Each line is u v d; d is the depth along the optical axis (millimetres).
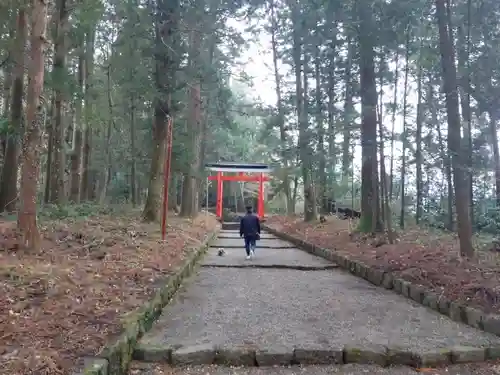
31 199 7105
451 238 11742
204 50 17719
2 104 19953
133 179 19062
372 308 6727
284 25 19797
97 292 5578
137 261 7996
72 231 9234
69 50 14625
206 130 23078
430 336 5297
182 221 18016
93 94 15891
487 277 6930
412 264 8500
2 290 4992
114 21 14656
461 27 11469
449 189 14109
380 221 12688
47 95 14367
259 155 27766
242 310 6488
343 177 20219
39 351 3566
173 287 7414
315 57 16734
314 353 4656
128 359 4344
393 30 10828
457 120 8180
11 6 11000
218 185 29375
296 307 6730
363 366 4598
